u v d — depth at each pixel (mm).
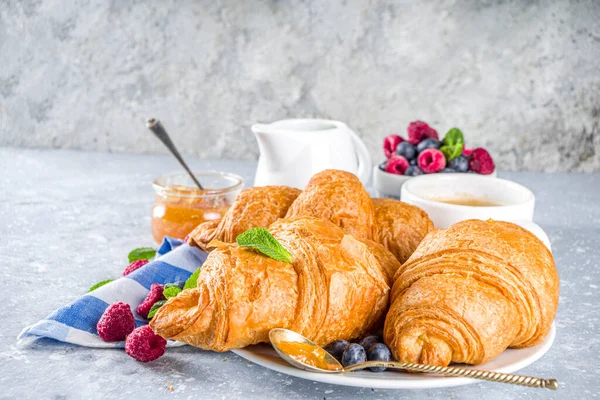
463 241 548
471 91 1170
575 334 632
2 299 663
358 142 838
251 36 1191
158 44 1210
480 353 519
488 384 559
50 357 577
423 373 517
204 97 1224
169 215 765
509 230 556
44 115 1256
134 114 1244
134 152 1262
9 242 798
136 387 543
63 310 603
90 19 1210
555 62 1143
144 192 993
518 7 1128
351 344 531
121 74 1229
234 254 533
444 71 1168
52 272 723
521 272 532
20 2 1212
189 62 1212
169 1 1190
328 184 623
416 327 521
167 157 1232
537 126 1171
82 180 1052
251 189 658
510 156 1190
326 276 528
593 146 1169
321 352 529
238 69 1208
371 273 549
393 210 653
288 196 647
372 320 556
